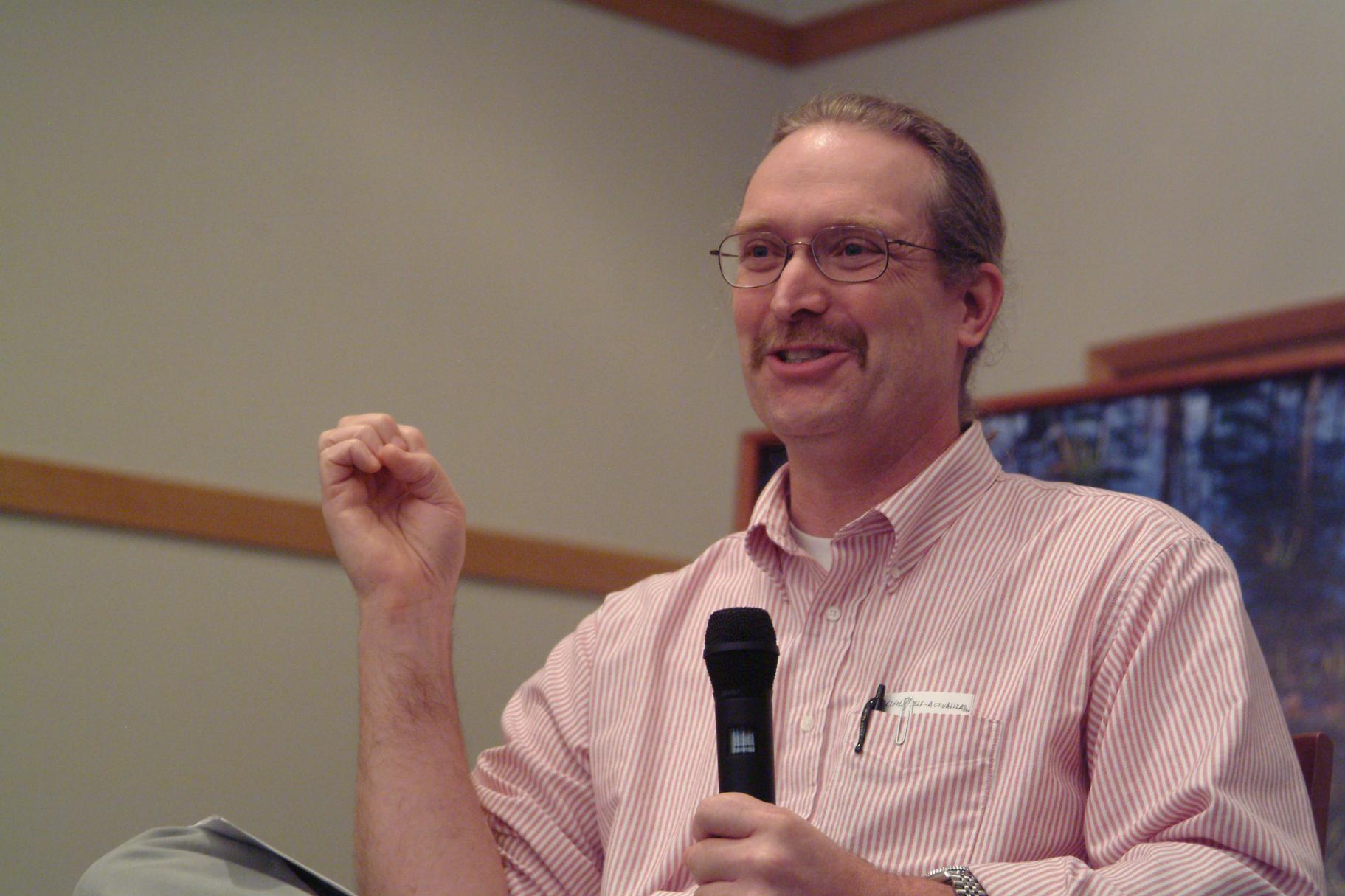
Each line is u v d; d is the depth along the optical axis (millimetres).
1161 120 8461
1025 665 3615
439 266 8773
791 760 3727
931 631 3766
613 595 4578
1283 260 7801
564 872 4141
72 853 7250
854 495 4148
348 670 8117
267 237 8250
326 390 8289
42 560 7434
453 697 4246
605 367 9281
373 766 4066
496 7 9250
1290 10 8039
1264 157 7988
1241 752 3314
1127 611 3586
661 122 9758
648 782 3975
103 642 7500
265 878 3570
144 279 7875
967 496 4008
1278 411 7027
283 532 7988
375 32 8781
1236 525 7051
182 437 7844
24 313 7566
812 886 2850
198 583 7781
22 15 7781
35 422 7508
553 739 4352
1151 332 8219
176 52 8156
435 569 4363
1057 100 8914
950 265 4137
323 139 8516
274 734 7836
